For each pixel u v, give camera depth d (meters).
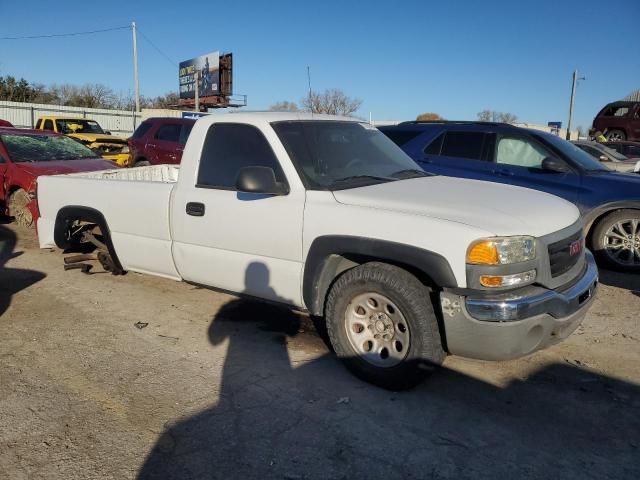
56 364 4.09
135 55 37.81
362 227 3.57
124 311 5.18
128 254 5.19
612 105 22.19
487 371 3.99
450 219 3.38
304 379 3.87
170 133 12.97
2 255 7.22
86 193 5.47
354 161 4.33
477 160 7.30
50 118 18.33
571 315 3.50
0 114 33.47
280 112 4.48
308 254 3.83
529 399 3.61
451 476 2.85
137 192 4.96
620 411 3.48
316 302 3.89
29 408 3.47
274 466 2.92
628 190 6.44
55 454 3.02
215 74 41.56
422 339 3.44
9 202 8.73
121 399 3.59
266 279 4.12
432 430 3.25
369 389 3.73
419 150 7.73
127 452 3.04
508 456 3.01
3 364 4.08
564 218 3.78
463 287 3.25
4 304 5.36
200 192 4.48
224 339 4.55
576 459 2.99
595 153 12.42
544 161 6.84
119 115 37.53
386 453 3.03
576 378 3.91
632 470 2.89
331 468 2.91
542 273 3.38
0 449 3.06
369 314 3.72
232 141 4.37
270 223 4.01
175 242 4.71
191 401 3.57
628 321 5.00
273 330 4.74
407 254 3.39
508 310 3.19
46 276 6.28
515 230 3.33
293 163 4.00
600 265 6.83
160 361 4.14
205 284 4.63
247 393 3.67
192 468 2.90
